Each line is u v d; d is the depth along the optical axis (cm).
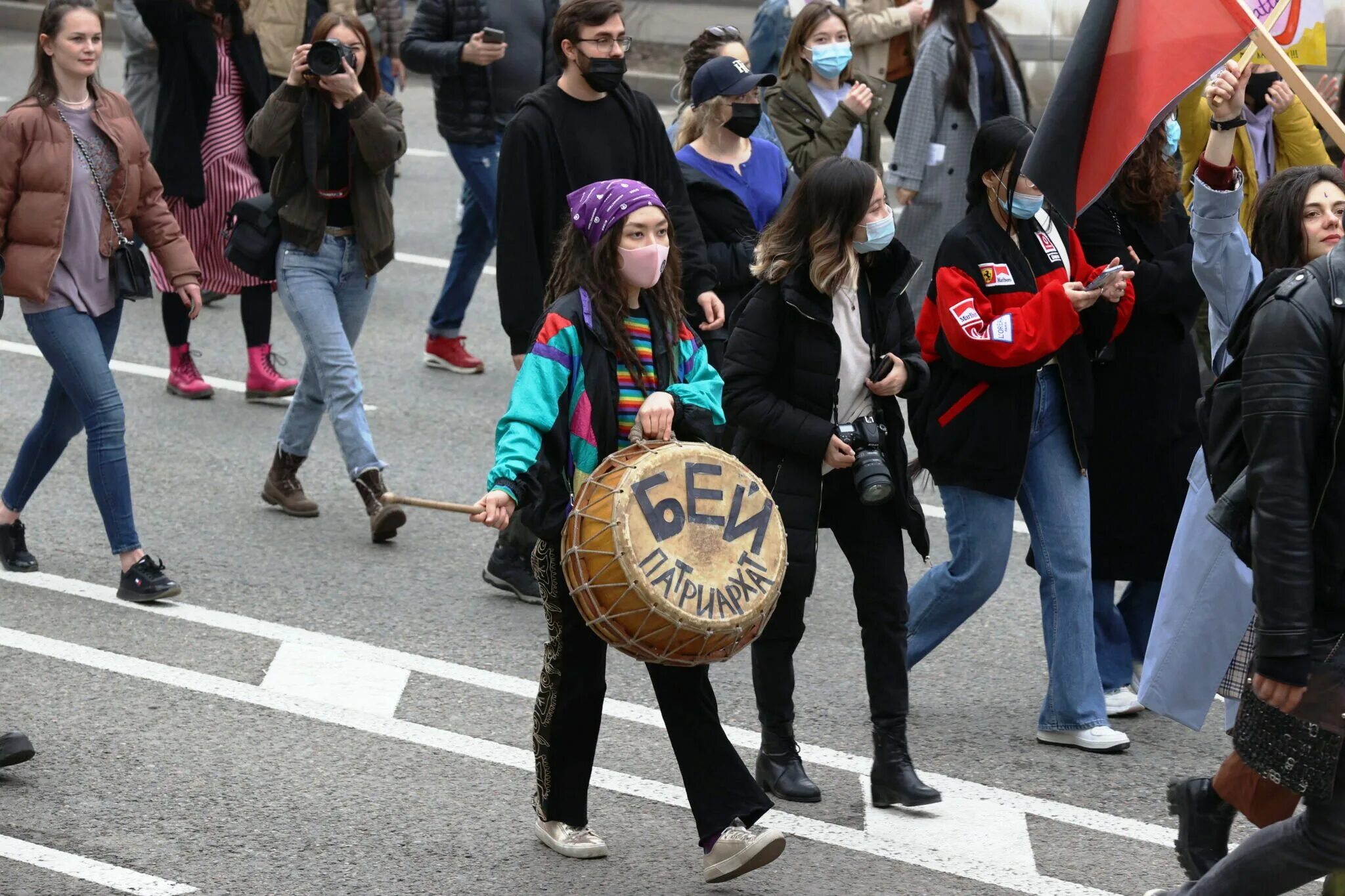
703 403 755
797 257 808
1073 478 925
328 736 907
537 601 1115
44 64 1064
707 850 754
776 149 1105
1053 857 804
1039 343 868
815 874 780
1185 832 743
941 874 784
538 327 745
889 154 2514
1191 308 954
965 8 1484
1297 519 605
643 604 693
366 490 1192
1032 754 927
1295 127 1209
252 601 1097
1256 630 646
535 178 1025
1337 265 617
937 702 996
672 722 755
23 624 1045
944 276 888
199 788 840
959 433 905
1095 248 943
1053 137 803
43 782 839
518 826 816
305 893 742
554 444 734
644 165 1041
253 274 1210
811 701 984
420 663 1010
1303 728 629
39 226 1045
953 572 935
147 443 1400
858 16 1645
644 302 757
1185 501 891
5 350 1630
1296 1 1213
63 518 1230
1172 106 775
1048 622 932
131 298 1083
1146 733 963
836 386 812
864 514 828
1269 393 610
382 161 1182
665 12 2848
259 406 1509
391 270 1955
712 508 714
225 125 1505
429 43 1487
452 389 1570
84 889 736
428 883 755
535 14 1509
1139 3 781
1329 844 636
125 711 927
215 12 1480
